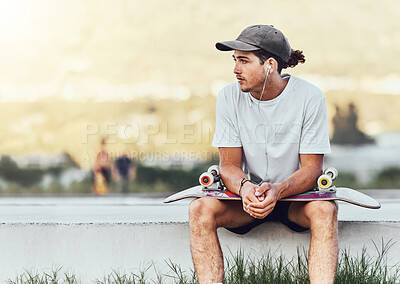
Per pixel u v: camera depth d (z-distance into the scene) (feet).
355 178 82.64
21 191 77.92
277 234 17.57
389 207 20.58
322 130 16.55
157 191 72.79
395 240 17.63
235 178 16.08
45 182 88.02
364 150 106.83
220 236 17.67
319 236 15.10
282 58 16.30
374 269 17.54
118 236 17.76
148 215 19.22
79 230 17.79
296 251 17.54
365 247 17.66
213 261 15.53
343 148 112.16
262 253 17.62
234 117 16.90
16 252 17.83
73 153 107.86
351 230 17.67
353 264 17.43
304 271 17.34
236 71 16.34
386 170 85.56
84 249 17.78
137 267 17.75
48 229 17.81
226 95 17.06
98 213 19.84
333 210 15.25
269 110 16.57
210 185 16.37
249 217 16.56
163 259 17.76
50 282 17.78
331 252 14.97
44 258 17.81
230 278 17.15
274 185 15.40
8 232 17.80
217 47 16.37
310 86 16.67
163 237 17.75
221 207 15.94
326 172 16.44
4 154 107.34
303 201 15.78
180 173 79.10
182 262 17.75
